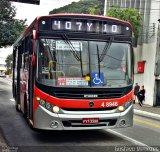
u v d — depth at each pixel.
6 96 29.08
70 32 10.45
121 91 10.49
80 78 10.23
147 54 30.20
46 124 10.06
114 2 35.72
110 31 10.75
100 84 10.32
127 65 10.76
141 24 30.61
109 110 10.35
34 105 10.31
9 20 42.69
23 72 14.25
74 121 10.09
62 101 10.02
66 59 10.28
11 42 42.50
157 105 28.91
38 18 10.44
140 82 31.00
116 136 11.83
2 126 13.61
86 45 10.47
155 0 29.44
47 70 10.20
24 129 12.97
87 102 10.12
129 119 10.64
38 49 10.31
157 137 12.15
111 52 10.64
